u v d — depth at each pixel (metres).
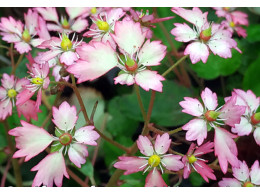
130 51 0.09
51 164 0.09
